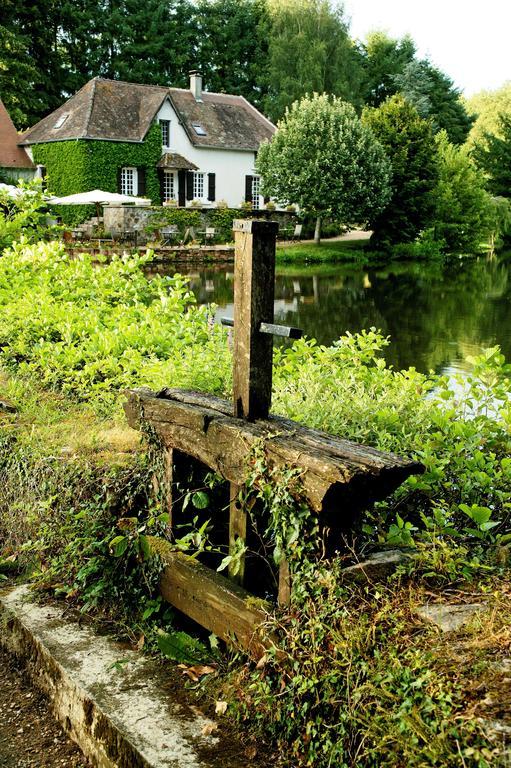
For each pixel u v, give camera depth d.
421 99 59.16
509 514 3.33
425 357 12.63
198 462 3.48
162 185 41.34
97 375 5.32
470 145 62.09
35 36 48.47
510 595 2.38
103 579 3.57
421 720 1.95
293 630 2.55
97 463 3.84
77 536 3.72
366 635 2.28
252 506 2.91
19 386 5.27
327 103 38.81
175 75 55.91
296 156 37.62
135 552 3.48
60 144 38.84
